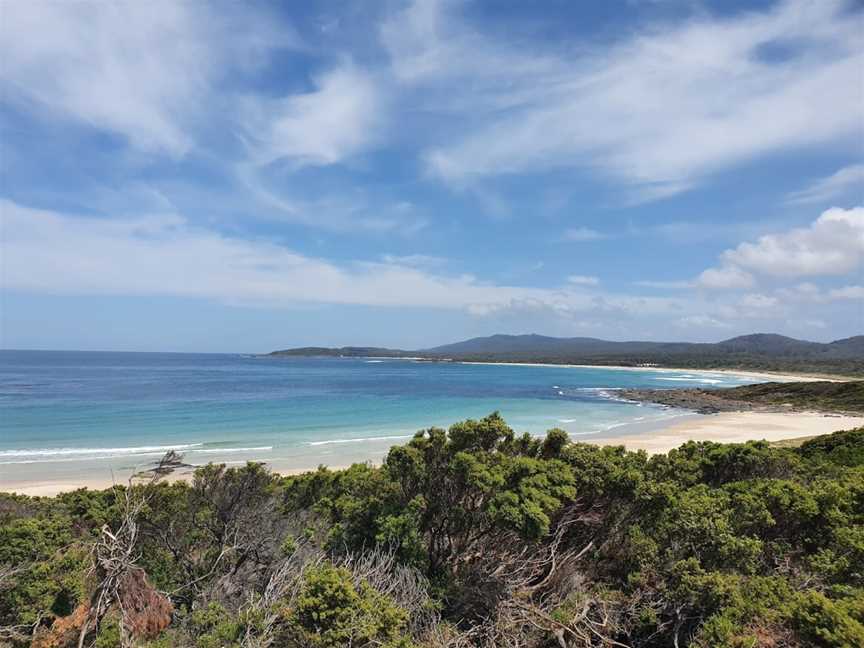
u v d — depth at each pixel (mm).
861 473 8602
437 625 4473
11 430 30453
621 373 136750
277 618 4250
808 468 9453
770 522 5770
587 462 6129
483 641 4527
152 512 6270
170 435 29203
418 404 49438
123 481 18359
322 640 3768
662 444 28875
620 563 5508
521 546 5496
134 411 39469
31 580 4582
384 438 28594
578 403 54500
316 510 6629
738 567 5125
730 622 4203
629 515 5820
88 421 34031
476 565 5348
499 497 5164
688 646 4180
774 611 4340
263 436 29141
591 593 4941
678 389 74375
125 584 4500
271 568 5395
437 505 5840
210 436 28984
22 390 56562
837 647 3889
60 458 22578
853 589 4758
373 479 6355
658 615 4602
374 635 3939
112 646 4125
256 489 6871
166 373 95562
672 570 4805
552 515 5684
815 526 6016
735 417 43250
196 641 4242
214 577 5562
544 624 4539
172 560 6008
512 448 6938
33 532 5367
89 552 5133
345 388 68375
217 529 6266
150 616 4445
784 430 35188
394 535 5289
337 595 4004
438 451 6102
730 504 6094
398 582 4781
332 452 24625
